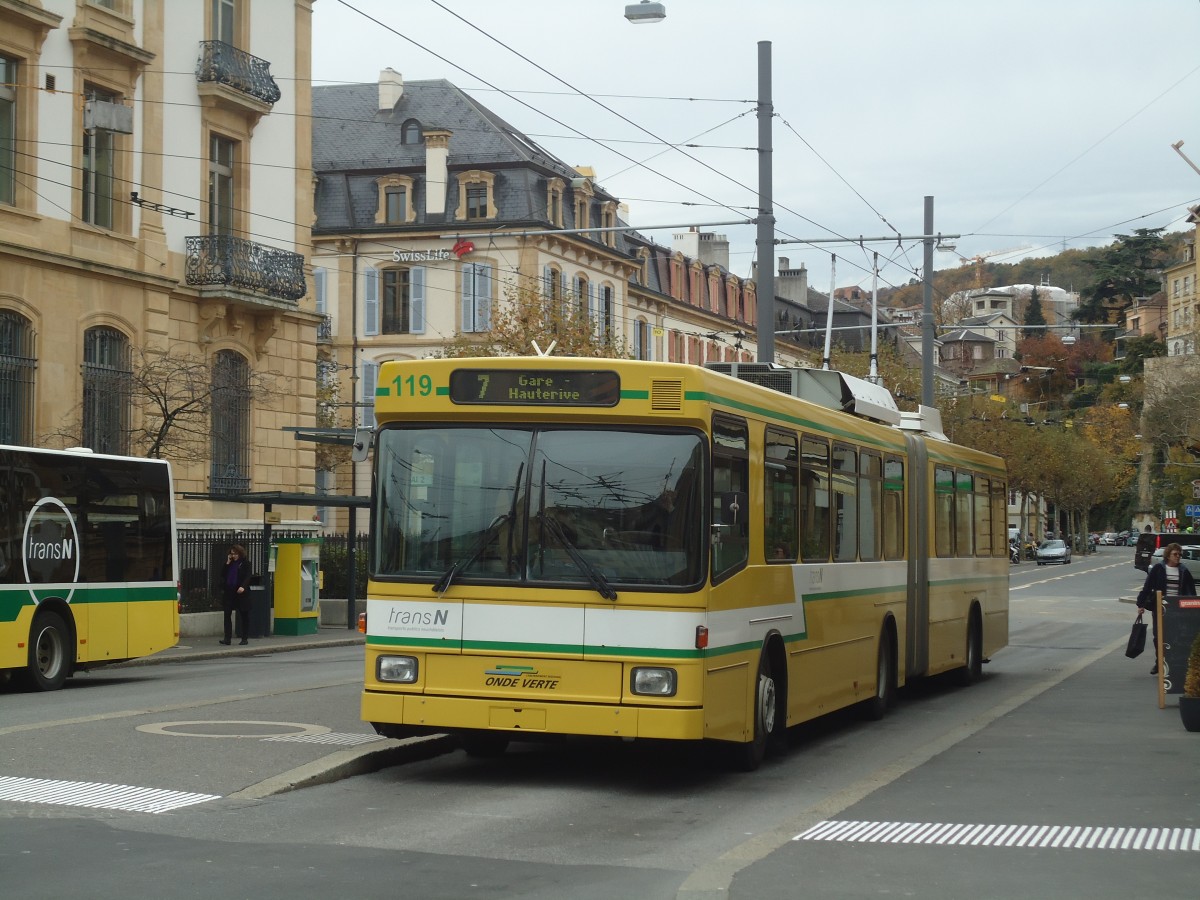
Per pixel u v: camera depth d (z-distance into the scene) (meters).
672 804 10.88
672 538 11.03
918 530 18.59
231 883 7.81
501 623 11.12
